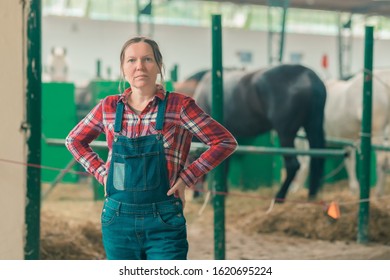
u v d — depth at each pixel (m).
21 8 3.54
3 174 3.59
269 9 16.38
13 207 3.62
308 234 5.64
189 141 2.53
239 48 25.80
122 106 2.47
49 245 4.76
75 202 7.57
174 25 25.06
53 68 16.23
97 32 24.12
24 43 3.56
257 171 8.81
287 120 6.74
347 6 14.98
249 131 7.36
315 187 6.73
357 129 8.00
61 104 8.62
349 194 7.27
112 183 2.45
